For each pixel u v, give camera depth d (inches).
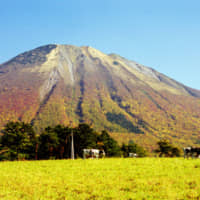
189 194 581.6
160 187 647.1
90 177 786.8
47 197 583.8
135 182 705.6
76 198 573.6
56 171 910.4
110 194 590.6
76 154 2701.8
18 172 904.9
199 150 1316.4
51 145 2573.8
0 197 579.5
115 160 1284.4
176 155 3363.7
